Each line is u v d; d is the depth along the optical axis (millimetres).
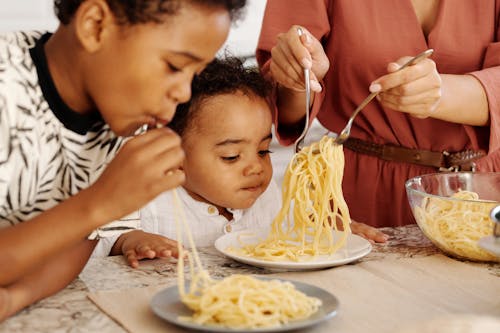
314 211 1521
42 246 1066
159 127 1218
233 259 1457
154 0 1062
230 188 1777
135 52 1104
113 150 1381
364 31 1809
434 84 1521
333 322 1110
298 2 1840
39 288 1175
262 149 1812
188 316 1104
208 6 1104
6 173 1152
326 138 1585
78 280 1313
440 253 1510
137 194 1072
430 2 1830
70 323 1106
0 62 1159
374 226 1918
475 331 996
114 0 1085
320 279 1322
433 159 1827
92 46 1123
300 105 1771
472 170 1812
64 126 1254
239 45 3381
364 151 1899
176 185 1092
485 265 1427
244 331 1021
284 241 1557
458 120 1681
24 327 1087
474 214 1402
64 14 1163
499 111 1680
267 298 1096
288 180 1583
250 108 1743
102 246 1584
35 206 1291
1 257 1060
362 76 1835
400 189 1866
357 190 1919
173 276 1355
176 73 1140
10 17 3053
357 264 1424
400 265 1417
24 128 1175
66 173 1302
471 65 1843
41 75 1201
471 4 1826
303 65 1560
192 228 1912
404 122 1815
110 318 1131
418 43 1808
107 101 1168
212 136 1740
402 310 1165
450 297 1231
